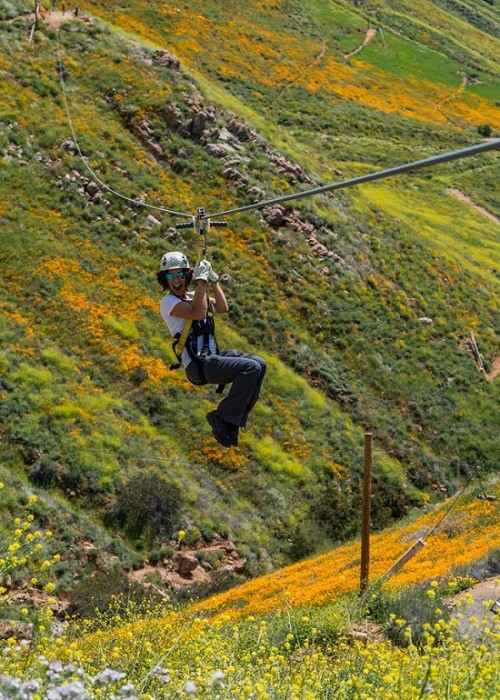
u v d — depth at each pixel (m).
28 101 48.50
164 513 29.73
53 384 32.69
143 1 99.44
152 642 5.63
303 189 54.41
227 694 3.88
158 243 43.66
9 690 2.77
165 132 51.69
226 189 49.59
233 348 40.56
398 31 143.62
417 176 89.12
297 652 7.90
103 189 44.81
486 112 120.56
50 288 37.47
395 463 39.19
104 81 53.31
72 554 25.39
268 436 36.75
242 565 29.67
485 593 12.98
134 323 38.34
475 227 76.62
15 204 41.19
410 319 49.34
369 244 54.31
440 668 4.61
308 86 103.50
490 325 52.84
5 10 56.09
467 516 24.45
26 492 26.88
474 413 44.44
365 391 43.12
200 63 93.38
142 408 34.78
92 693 3.17
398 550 21.67
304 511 34.12
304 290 46.38
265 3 122.50
